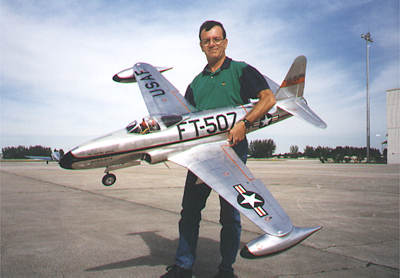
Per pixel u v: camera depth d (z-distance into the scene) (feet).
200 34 8.93
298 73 10.50
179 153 8.18
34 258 9.97
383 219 16.39
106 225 14.87
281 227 5.98
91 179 42.11
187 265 8.02
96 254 10.43
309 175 48.70
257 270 9.03
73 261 9.71
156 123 8.18
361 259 9.98
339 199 23.52
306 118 9.91
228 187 6.72
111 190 29.48
